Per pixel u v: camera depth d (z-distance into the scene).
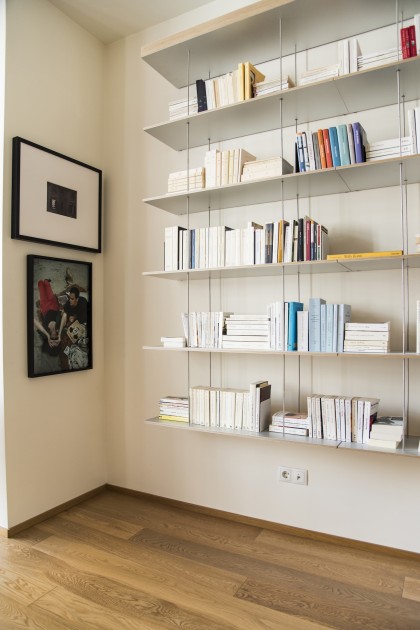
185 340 2.63
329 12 2.21
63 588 2.08
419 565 2.26
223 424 2.53
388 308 2.36
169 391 3.03
